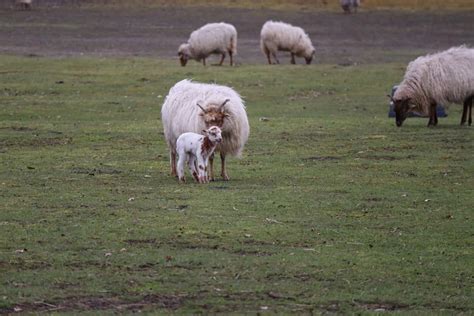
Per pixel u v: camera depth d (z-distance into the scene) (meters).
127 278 10.76
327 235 13.10
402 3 67.31
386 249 12.42
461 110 31.19
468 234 13.36
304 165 19.48
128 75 36.91
